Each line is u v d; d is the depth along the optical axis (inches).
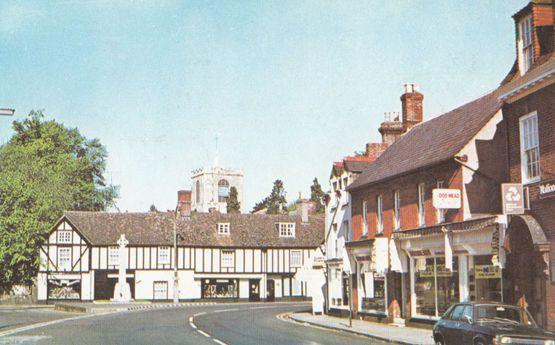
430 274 1114.7
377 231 1358.3
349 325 1203.9
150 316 1534.2
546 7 852.0
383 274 1290.6
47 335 1002.1
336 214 1626.5
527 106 845.2
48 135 2945.4
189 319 1409.9
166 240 2650.1
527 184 839.1
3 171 2581.2
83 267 2576.3
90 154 3122.5
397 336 965.2
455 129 1163.3
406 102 1541.6
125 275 2518.5
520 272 846.5
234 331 1075.9
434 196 1004.6
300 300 2773.1
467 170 1023.6
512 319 650.2
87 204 3093.0
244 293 2716.5
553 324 777.6
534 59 852.0
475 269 978.1
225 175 5595.5
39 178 2659.9
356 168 1550.2
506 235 828.0
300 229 2834.6
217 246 2696.9
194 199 5698.8
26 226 2434.8
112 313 1710.1
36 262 2512.3
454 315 685.9
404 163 1268.5
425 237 1100.5
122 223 2677.2
